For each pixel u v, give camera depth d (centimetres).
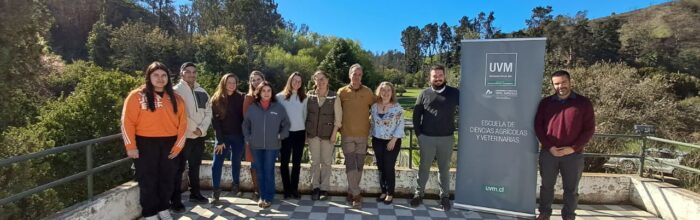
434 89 465
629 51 5206
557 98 412
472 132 465
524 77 434
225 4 8050
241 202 487
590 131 395
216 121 475
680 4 6625
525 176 445
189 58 5356
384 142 479
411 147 545
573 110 396
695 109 1239
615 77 1245
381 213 457
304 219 432
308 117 492
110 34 5478
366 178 528
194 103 445
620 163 670
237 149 492
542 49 424
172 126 389
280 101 483
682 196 423
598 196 509
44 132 1105
